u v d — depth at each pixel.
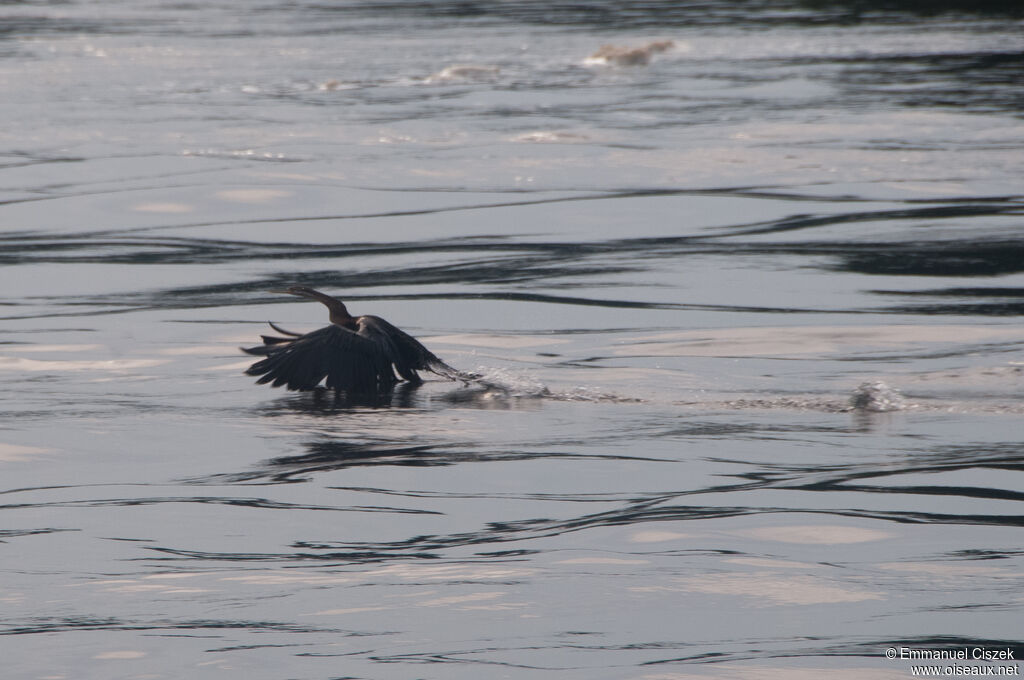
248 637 16.84
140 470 24.61
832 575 18.69
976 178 60.22
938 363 32.78
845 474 23.98
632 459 25.22
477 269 44.72
